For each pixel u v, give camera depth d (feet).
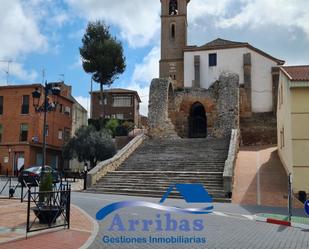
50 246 28.73
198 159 90.89
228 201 65.41
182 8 190.39
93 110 214.48
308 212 42.63
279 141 97.76
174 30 188.96
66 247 28.60
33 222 36.24
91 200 61.41
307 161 69.77
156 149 104.12
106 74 171.32
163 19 190.70
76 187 87.66
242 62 160.25
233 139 96.12
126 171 87.40
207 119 139.13
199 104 144.97
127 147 100.58
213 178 75.66
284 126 84.12
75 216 43.83
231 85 122.21
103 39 174.29
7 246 28.27
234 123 118.73
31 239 31.01
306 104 71.56
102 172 84.74
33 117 138.72
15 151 136.77
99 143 128.57
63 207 37.65
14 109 141.18
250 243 31.35
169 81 131.85
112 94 213.46
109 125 167.53
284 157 85.25
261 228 39.60
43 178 39.86
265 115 153.17
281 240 33.12
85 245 29.45
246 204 62.34
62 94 171.53
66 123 164.35
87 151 127.75
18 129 139.85
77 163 161.38
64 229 35.73
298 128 71.15
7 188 81.41
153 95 126.93
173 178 78.48
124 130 167.02
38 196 38.83
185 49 168.35
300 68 86.79
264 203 63.62
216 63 163.63
